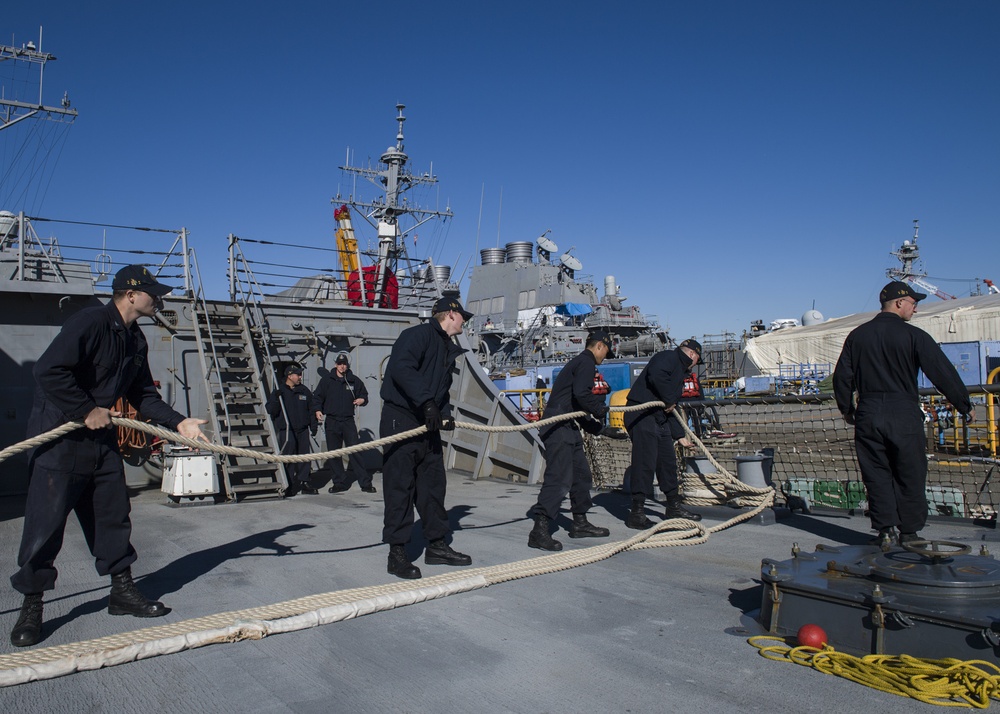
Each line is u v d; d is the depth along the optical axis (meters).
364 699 3.08
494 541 6.23
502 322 33.22
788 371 30.61
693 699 3.05
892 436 4.84
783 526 6.65
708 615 4.16
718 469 7.12
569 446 6.00
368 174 21.94
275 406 9.38
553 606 4.34
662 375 6.54
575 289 32.03
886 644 3.31
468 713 2.95
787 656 3.46
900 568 3.52
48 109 18.16
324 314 11.47
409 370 4.96
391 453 5.04
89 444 3.82
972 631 3.07
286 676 3.32
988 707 2.87
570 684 3.22
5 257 10.98
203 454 8.33
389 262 17.23
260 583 4.88
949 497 6.82
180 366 10.08
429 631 3.91
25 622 3.69
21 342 9.35
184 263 10.34
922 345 4.80
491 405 11.01
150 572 5.19
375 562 5.44
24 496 9.11
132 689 3.19
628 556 5.58
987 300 26.22
